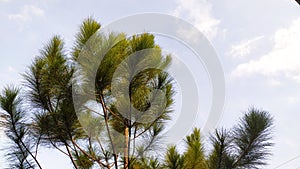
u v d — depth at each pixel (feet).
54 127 13.66
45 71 13.53
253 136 12.20
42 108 14.08
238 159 12.40
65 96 13.50
